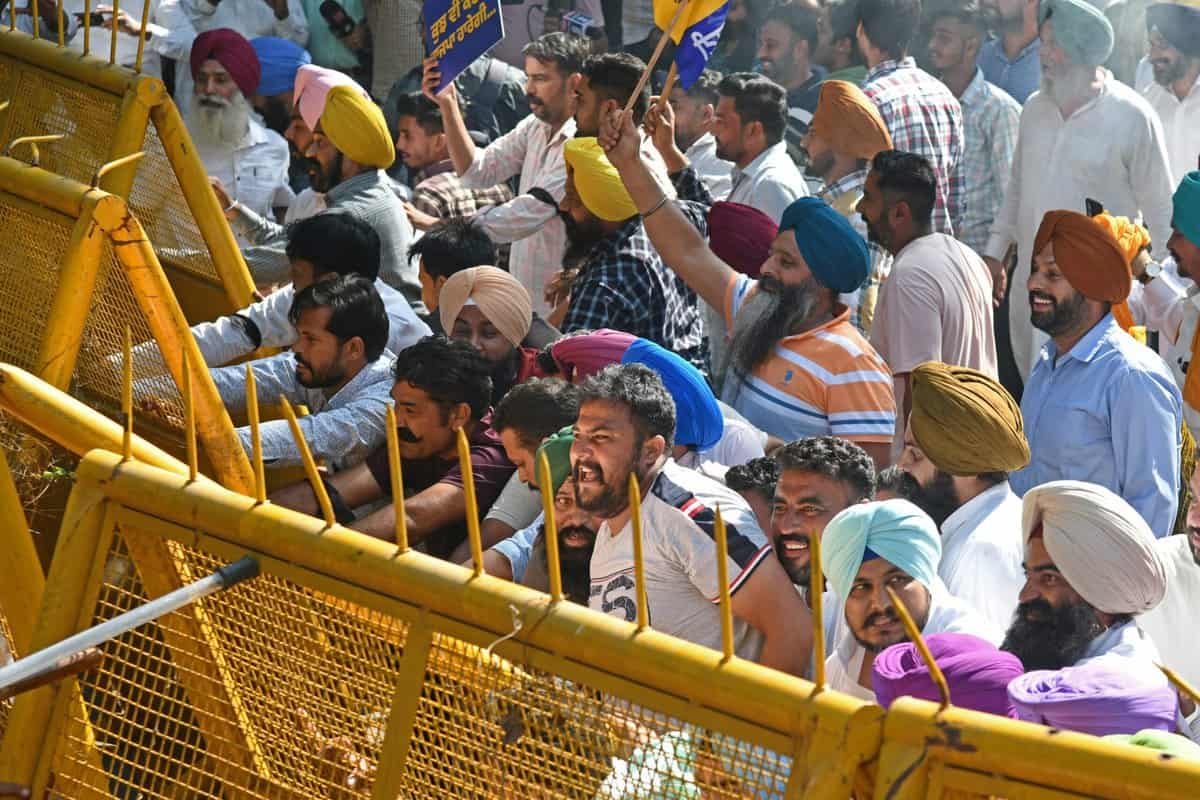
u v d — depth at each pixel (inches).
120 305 558.6
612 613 497.0
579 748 317.4
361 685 351.9
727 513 484.7
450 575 330.6
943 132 1024.2
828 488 514.9
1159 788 244.7
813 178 1123.3
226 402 724.0
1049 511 465.1
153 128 761.0
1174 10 1066.7
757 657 488.1
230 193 1096.8
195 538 374.6
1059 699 382.6
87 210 515.5
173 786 386.6
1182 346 836.6
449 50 920.3
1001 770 261.1
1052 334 705.6
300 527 355.6
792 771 282.4
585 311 765.3
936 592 465.7
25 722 395.5
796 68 1185.4
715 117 950.4
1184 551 549.3
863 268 676.7
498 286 700.0
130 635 390.3
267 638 366.0
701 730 298.5
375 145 906.1
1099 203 928.9
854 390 667.4
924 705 270.7
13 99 775.7
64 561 391.9
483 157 1081.4
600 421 479.8
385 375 701.3
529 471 576.7
